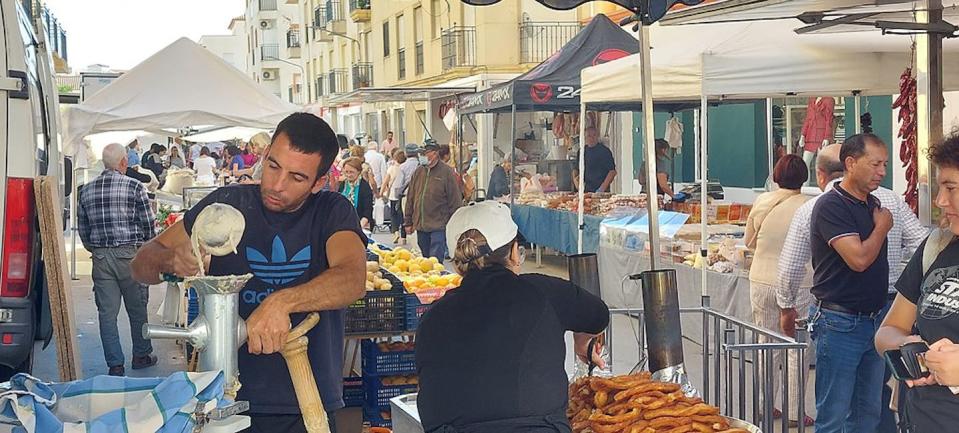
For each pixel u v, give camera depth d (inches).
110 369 331.3
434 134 1293.1
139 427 89.0
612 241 415.5
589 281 162.2
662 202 504.1
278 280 126.3
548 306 125.3
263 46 3329.2
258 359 126.0
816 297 206.1
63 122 436.1
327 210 128.4
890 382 217.0
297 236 126.6
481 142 968.3
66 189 526.9
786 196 259.6
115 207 325.7
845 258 195.2
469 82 1103.6
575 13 1071.0
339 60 2005.4
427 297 258.1
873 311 199.8
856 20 218.5
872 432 205.3
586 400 142.1
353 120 1909.4
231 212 100.0
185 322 262.1
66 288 253.1
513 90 533.6
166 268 124.5
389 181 832.9
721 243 350.3
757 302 262.4
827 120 448.1
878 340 136.6
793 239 234.4
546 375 122.0
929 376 120.0
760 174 695.1
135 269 125.7
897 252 219.6
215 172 982.4
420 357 127.0
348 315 249.1
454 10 1182.3
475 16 1093.1
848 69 288.7
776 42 293.9
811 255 220.1
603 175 599.2
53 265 249.6
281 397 125.7
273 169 119.7
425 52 1325.0
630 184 806.5
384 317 252.2
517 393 120.3
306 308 107.2
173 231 126.5
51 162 327.6
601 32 565.0
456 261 129.6
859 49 287.9
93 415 95.6
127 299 335.0
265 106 463.5
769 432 165.6
